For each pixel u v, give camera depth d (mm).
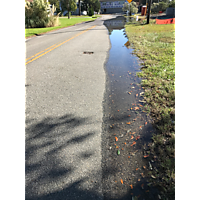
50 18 20344
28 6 19422
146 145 2248
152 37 9992
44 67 5590
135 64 5598
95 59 6387
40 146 2299
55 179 1840
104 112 3068
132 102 3352
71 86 4172
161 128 2479
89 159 2080
